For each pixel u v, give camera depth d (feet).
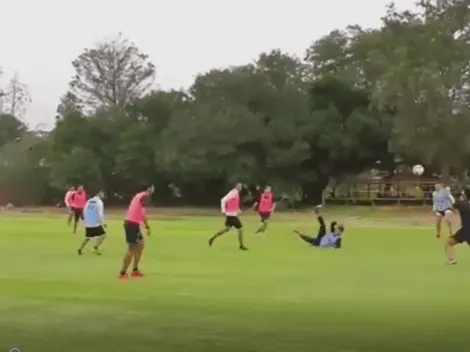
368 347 29.04
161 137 228.22
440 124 173.78
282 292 43.57
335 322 34.01
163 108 241.14
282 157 208.33
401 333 31.68
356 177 225.15
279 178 214.69
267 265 59.77
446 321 34.30
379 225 134.31
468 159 189.26
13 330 32.12
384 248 79.00
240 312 36.58
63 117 257.75
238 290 44.45
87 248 76.89
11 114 364.99
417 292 43.73
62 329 32.35
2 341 29.91
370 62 193.88
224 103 219.00
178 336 30.83
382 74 182.39
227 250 74.59
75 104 305.53
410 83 167.43
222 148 206.49
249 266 58.95
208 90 236.43
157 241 87.20
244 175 208.33
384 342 29.94
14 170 254.47
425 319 34.83
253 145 212.23
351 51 247.29
